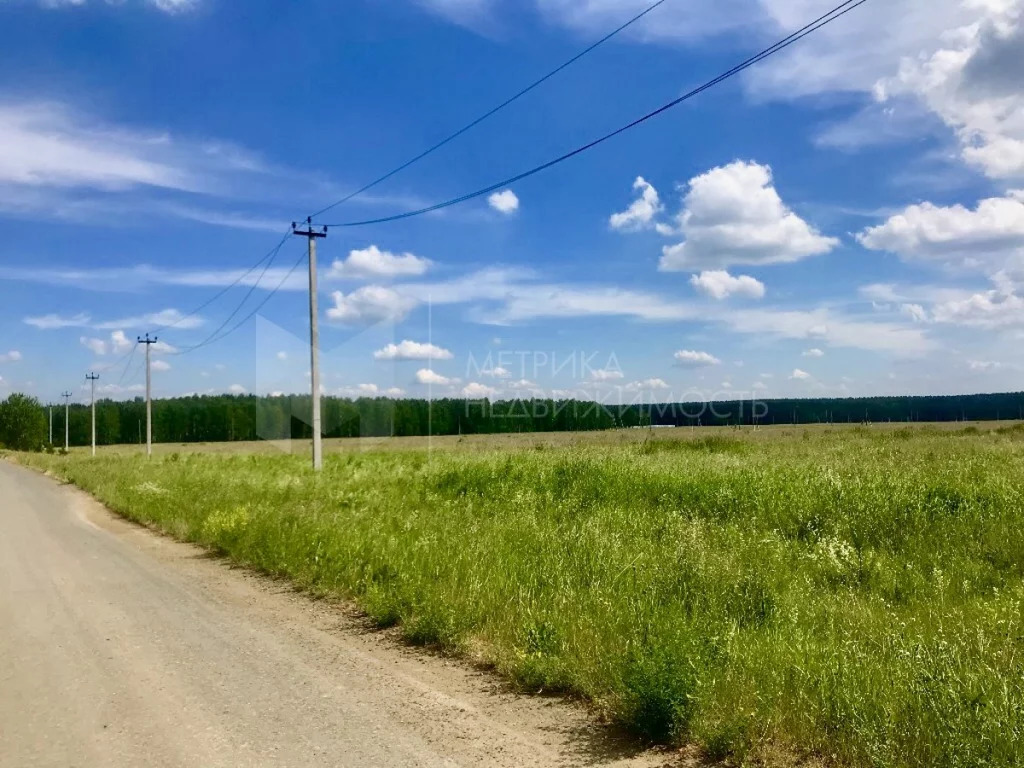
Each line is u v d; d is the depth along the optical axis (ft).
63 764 12.92
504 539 30.27
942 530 28.17
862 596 21.71
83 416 371.56
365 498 45.75
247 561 33.73
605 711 15.01
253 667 18.53
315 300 74.79
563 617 19.66
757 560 25.08
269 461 98.94
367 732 14.25
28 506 66.23
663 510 36.09
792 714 13.43
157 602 26.13
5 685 17.30
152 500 54.85
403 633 21.57
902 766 11.44
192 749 13.50
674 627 17.48
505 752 13.28
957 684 13.53
